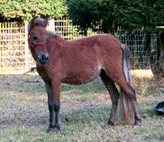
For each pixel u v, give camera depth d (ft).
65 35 50.42
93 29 34.17
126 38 38.88
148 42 35.40
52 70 18.16
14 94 31.94
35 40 17.40
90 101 27.94
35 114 23.85
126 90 18.58
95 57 18.71
